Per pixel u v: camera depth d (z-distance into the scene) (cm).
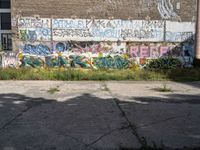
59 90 1079
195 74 1664
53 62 1902
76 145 501
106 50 1931
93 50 1922
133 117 683
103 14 1912
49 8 1880
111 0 1909
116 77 1469
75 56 1912
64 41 1898
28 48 1886
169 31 1970
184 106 811
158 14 1952
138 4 1931
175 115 705
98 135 552
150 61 1969
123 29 1933
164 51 1977
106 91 1064
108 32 1923
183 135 554
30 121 644
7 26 2212
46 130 580
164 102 866
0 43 2120
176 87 1201
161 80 1446
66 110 748
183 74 1661
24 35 1880
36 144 505
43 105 805
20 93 1007
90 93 1014
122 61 1945
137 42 1948
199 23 2038
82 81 1381
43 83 1288
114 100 886
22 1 1862
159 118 676
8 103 834
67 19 1894
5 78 1425
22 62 1886
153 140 526
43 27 1884
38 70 1705
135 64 1958
